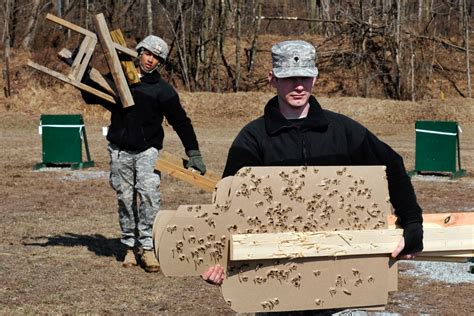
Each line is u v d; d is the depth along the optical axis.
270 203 3.98
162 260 3.91
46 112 37.78
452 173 18.05
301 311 4.25
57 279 8.47
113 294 7.96
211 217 3.93
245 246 3.89
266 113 4.28
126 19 49.50
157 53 8.47
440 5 48.66
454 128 17.94
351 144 4.26
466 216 4.28
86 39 8.32
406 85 43.69
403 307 7.73
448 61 46.06
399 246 4.06
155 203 8.69
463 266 9.48
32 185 16.09
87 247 10.07
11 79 41.59
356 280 4.06
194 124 36.59
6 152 22.84
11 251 9.77
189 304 7.68
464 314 7.51
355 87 44.47
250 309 3.99
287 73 4.16
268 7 53.69
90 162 19.38
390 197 4.25
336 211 4.06
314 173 4.03
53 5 48.59
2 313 7.22
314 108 4.27
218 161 20.73
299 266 4.00
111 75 8.59
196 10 46.88
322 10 51.88
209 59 45.53
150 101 8.50
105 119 37.28
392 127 35.12
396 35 43.41
